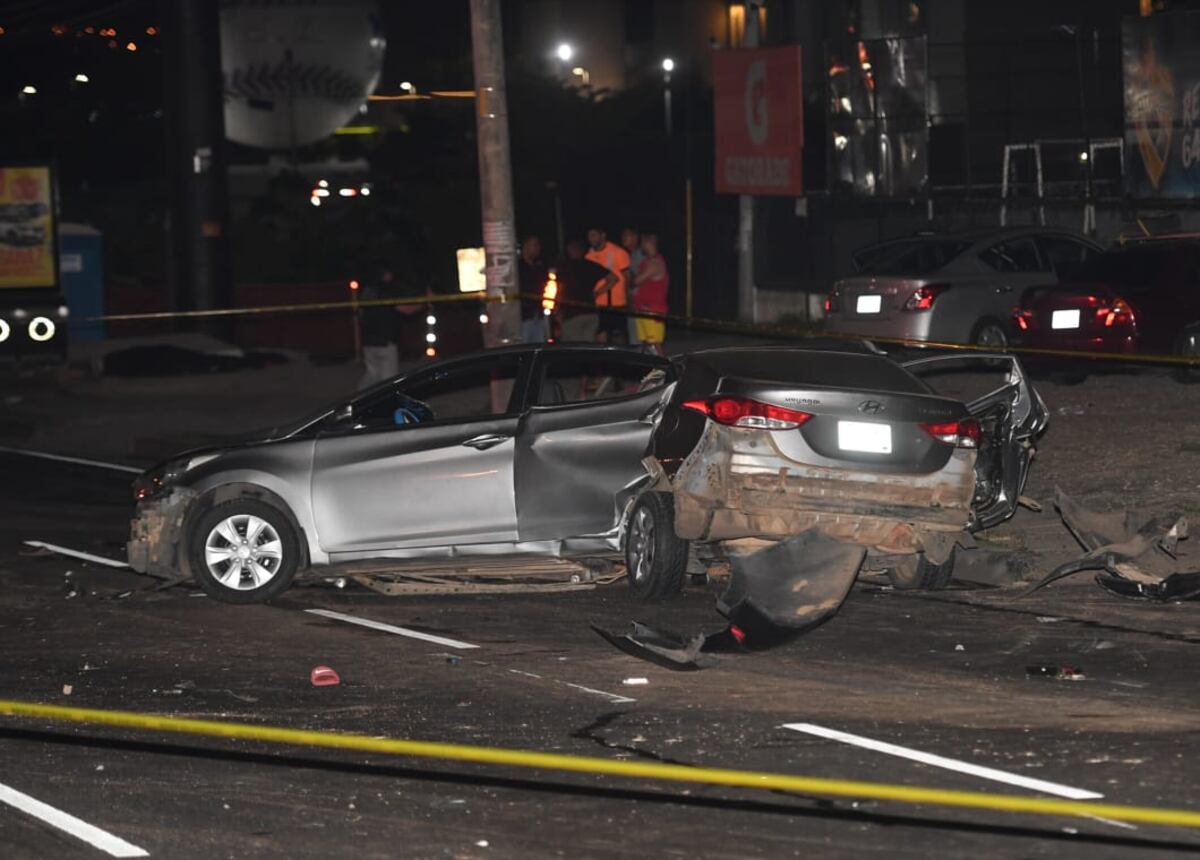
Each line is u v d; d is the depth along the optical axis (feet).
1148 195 202.80
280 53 376.27
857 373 91.25
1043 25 265.75
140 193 485.15
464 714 70.23
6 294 246.68
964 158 265.54
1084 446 132.67
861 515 86.79
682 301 280.51
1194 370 159.02
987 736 65.21
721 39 464.65
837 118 247.29
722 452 87.25
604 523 96.58
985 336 175.52
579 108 352.08
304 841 53.62
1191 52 194.70
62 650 85.20
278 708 72.18
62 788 59.98
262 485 97.19
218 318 265.75
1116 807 55.52
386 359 181.88
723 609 85.87
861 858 50.93
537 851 52.21
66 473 158.30
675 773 60.23
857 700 71.61
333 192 351.05
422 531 97.09
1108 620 88.28
